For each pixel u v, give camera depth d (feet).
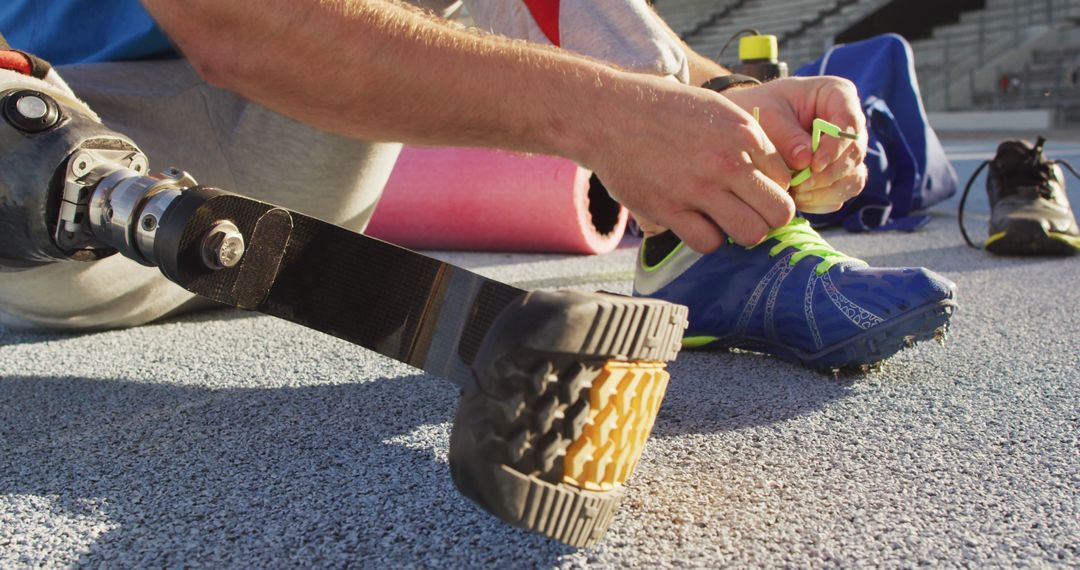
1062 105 38.29
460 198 7.35
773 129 3.22
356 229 4.96
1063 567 2.02
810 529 2.22
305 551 2.11
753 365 3.87
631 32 3.20
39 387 3.47
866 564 2.04
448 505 2.36
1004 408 3.16
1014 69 42.01
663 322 1.92
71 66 3.91
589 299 1.80
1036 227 6.59
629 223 8.95
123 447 2.81
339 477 2.55
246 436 2.89
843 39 47.52
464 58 2.43
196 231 2.07
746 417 3.10
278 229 2.15
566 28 3.31
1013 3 46.21
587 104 2.57
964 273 6.11
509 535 2.19
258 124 4.05
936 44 46.09
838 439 2.87
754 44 5.83
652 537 2.17
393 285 2.14
